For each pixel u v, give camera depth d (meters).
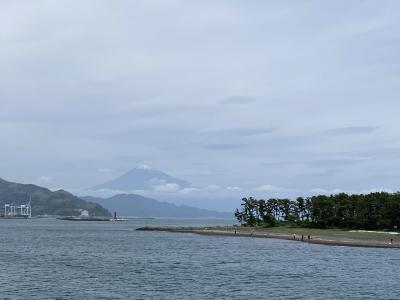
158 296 60.94
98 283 71.00
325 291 64.88
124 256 116.12
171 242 171.00
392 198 178.88
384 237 158.88
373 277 78.25
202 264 98.31
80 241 176.88
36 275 78.94
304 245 149.50
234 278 77.00
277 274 81.94
